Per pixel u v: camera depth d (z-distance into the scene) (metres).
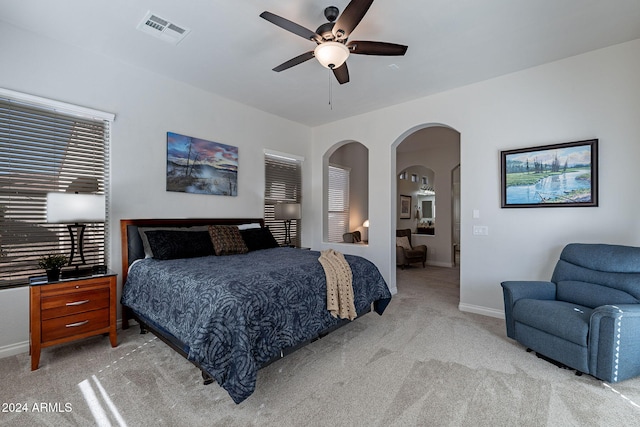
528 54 3.12
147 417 1.80
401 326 3.28
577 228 3.14
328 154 5.63
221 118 4.24
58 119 2.92
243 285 2.16
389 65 3.33
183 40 2.88
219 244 3.46
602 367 2.11
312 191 5.69
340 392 2.07
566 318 2.32
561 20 2.55
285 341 2.20
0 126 2.60
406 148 7.49
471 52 3.07
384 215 4.68
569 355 2.28
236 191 4.42
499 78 3.61
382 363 2.47
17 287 2.65
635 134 2.86
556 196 3.22
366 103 4.47
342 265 2.96
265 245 4.06
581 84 3.12
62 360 2.49
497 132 3.62
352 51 2.41
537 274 3.36
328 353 2.64
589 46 2.97
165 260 3.04
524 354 2.62
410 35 2.76
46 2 2.34
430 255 7.59
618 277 2.51
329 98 4.29
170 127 3.70
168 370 2.34
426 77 3.63
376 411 1.87
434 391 2.08
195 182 3.93
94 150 3.14
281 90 4.03
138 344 2.81
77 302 2.56
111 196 3.22
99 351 2.66
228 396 2.02
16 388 2.09
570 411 1.86
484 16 2.49
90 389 2.08
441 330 3.17
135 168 3.40
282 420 1.78
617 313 2.06
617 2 2.32
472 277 3.79
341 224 7.20
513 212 3.52
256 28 2.68
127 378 2.22
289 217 4.66
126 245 3.22
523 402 1.95
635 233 2.85
